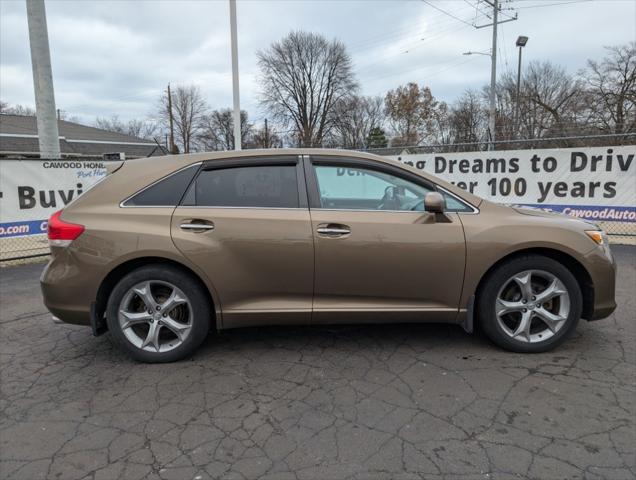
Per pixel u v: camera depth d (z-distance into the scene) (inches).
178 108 2866.6
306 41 2485.2
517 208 149.6
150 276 134.3
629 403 112.0
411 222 134.7
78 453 97.3
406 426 104.5
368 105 2837.1
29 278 265.7
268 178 139.4
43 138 374.0
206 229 133.5
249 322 138.2
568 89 1802.4
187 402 117.3
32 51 364.2
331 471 90.0
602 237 141.2
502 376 127.0
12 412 114.3
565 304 138.4
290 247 133.3
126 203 136.4
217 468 91.6
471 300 137.3
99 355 148.6
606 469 88.5
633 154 311.6
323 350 146.9
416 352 143.9
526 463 91.0
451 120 2474.2
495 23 1159.6
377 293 136.9
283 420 108.2
